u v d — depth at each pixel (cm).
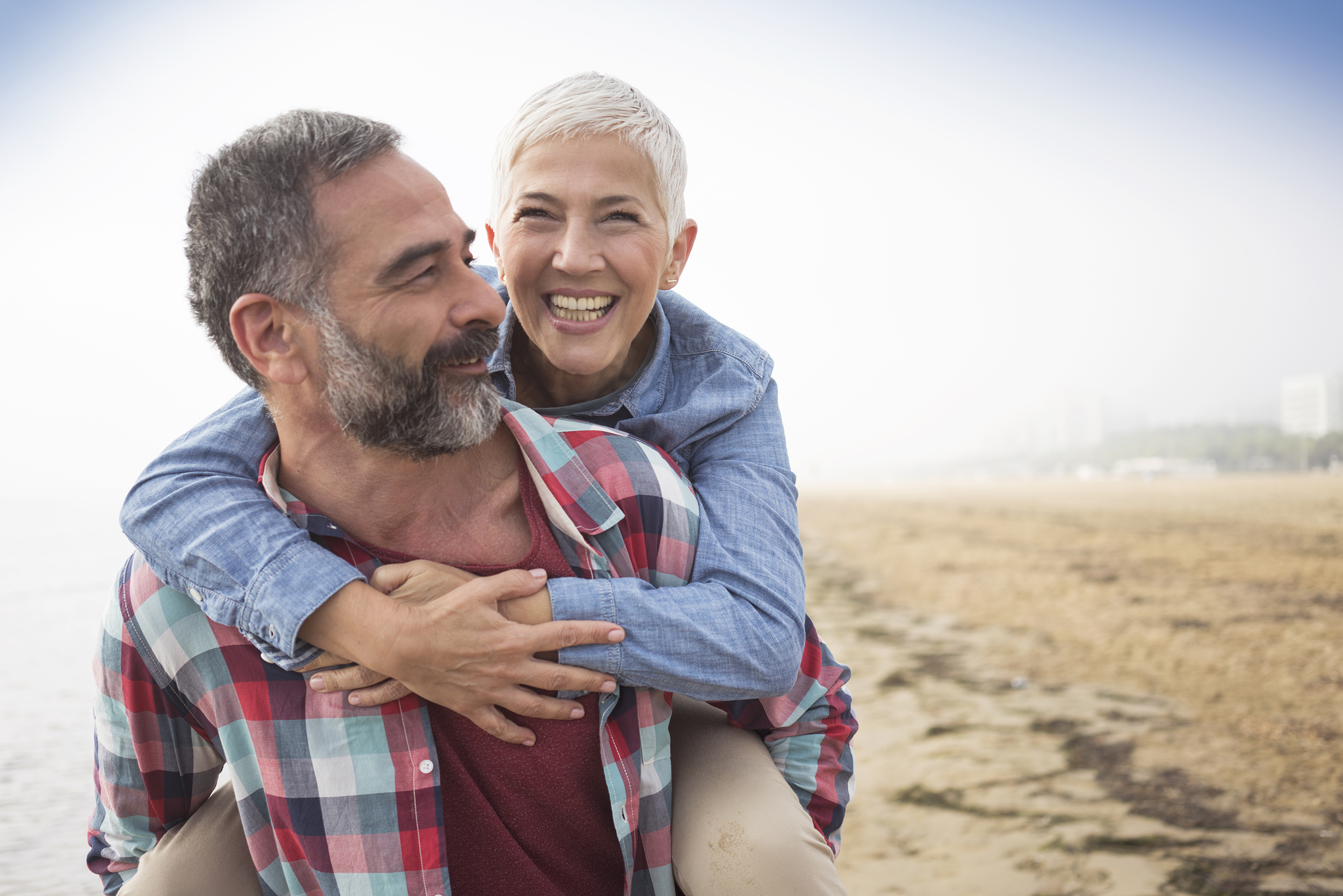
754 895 120
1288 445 7862
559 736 118
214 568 111
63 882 442
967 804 471
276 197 106
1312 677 701
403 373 108
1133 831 425
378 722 112
